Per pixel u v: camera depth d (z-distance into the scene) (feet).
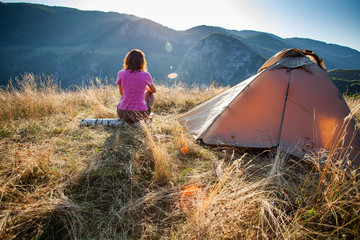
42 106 12.11
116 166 6.48
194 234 4.18
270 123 8.19
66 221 4.42
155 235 4.34
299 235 4.03
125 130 9.52
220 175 6.14
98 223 4.52
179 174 6.50
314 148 7.29
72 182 5.48
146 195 5.42
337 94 7.96
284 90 8.47
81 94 16.28
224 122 8.73
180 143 8.18
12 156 6.26
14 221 4.10
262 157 7.86
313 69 8.61
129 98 9.70
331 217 4.53
